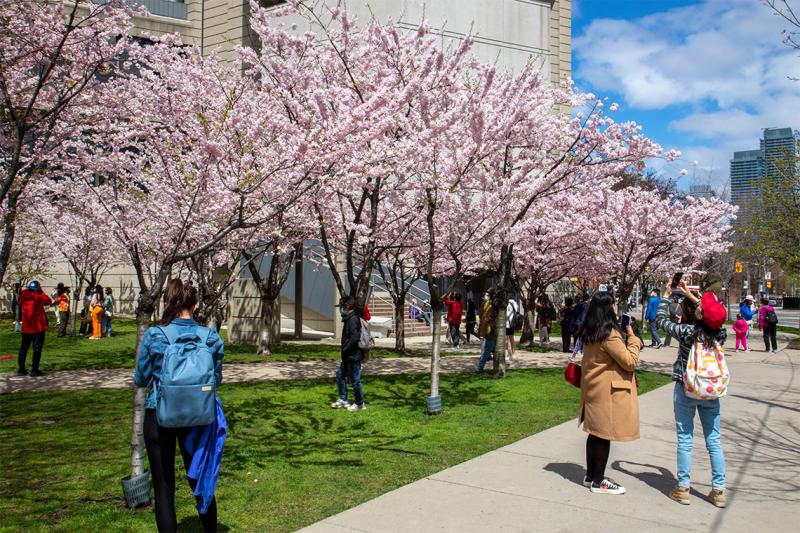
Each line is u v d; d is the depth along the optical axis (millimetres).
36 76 9547
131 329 23203
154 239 12883
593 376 5371
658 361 16047
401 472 6043
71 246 19516
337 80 11109
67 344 18172
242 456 6613
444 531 4480
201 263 12438
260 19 11094
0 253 8516
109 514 4781
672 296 5984
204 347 4125
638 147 11547
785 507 5066
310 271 25969
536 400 10094
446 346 20594
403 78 10648
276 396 10195
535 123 11336
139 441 5105
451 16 25531
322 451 6852
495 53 26797
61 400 9719
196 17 27672
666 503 5125
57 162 10078
